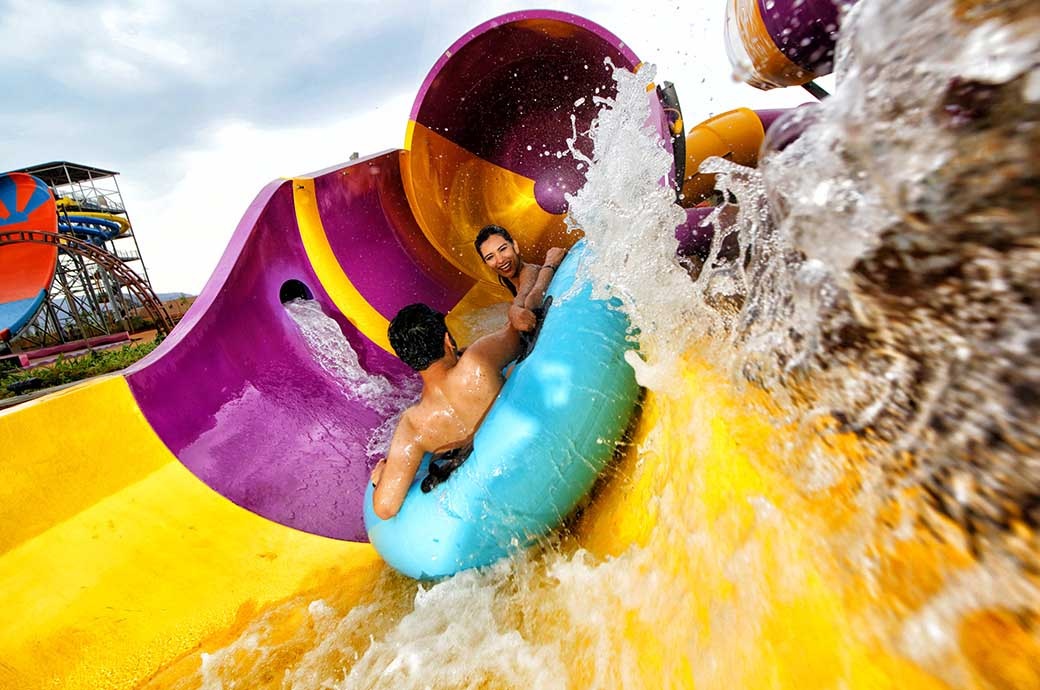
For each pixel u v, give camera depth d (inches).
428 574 94.7
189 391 134.3
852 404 48.1
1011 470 32.9
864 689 38.5
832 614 43.1
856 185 36.4
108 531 104.0
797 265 56.8
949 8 27.6
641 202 100.3
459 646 79.0
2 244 689.6
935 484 38.6
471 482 88.4
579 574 80.7
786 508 52.4
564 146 208.8
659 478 80.9
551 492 89.1
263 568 111.7
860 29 33.7
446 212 214.1
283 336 168.6
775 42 123.0
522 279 141.9
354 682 79.3
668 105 155.8
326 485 136.5
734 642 50.2
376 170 211.6
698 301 88.3
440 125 200.1
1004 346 31.9
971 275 32.1
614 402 92.0
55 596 91.5
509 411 90.1
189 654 92.9
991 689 32.6
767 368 63.3
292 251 185.6
